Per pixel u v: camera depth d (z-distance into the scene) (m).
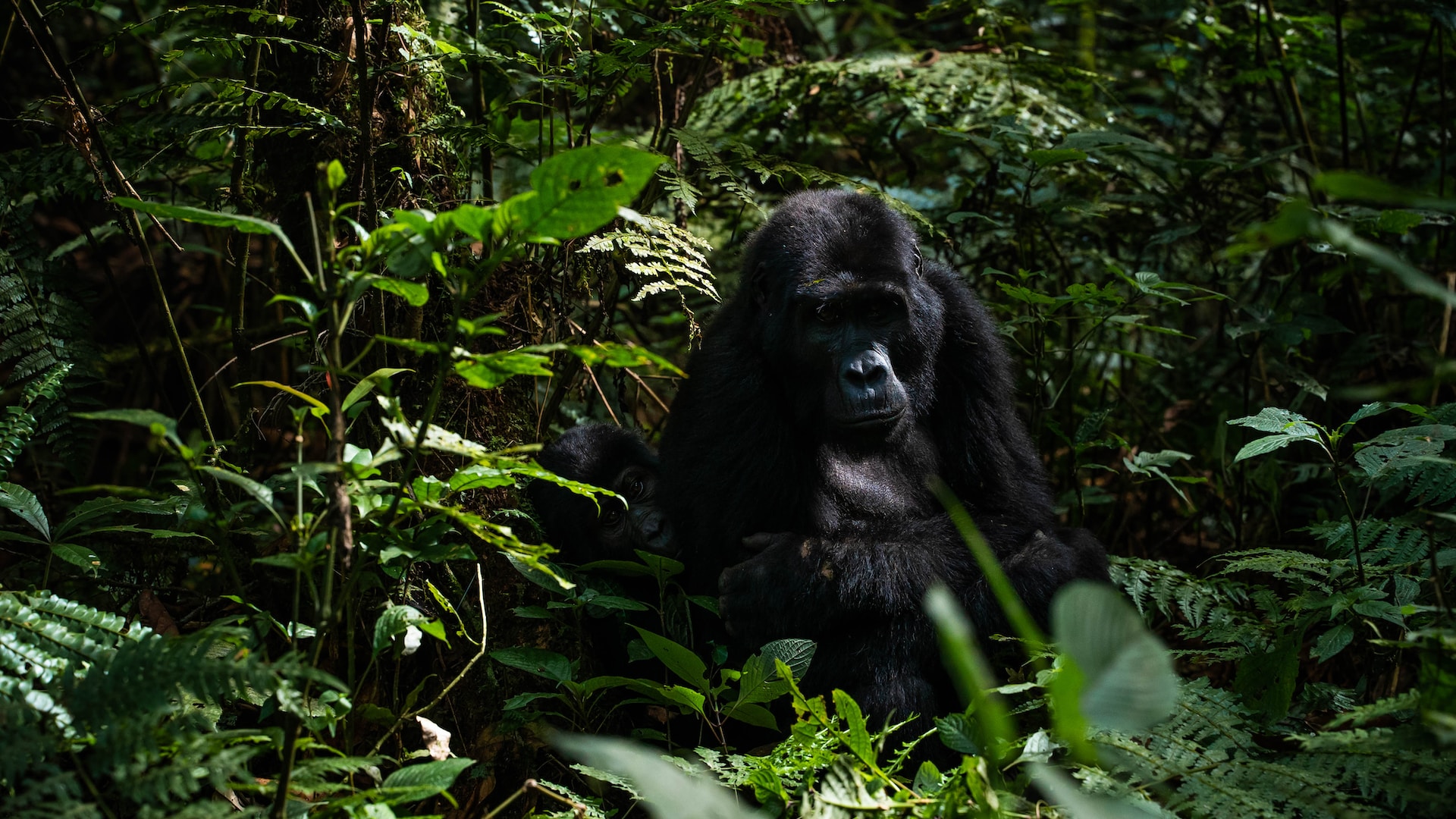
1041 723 3.45
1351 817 2.40
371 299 3.43
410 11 3.87
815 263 4.09
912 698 3.72
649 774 1.91
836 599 3.83
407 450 2.31
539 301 4.15
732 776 2.86
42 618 2.46
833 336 4.07
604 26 4.70
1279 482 4.98
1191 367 6.14
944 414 4.41
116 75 7.05
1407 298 5.40
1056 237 5.94
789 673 2.82
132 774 2.15
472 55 3.83
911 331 4.14
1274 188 6.17
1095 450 5.66
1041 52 5.98
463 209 2.13
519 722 3.47
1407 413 4.73
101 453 5.99
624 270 4.28
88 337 3.99
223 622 2.44
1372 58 6.52
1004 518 4.20
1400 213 3.95
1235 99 6.57
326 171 2.19
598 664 4.04
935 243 5.52
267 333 5.28
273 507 2.27
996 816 2.25
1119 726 1.52
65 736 2.24
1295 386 5.28
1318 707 3.26
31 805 2.13
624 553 4.39
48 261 3.96
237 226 2.20
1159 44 7.15
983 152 5.89
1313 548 4.43
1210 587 3.84
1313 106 6.59
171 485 4.36
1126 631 1.62
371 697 3.42
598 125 5.85
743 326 4.34
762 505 4.14
